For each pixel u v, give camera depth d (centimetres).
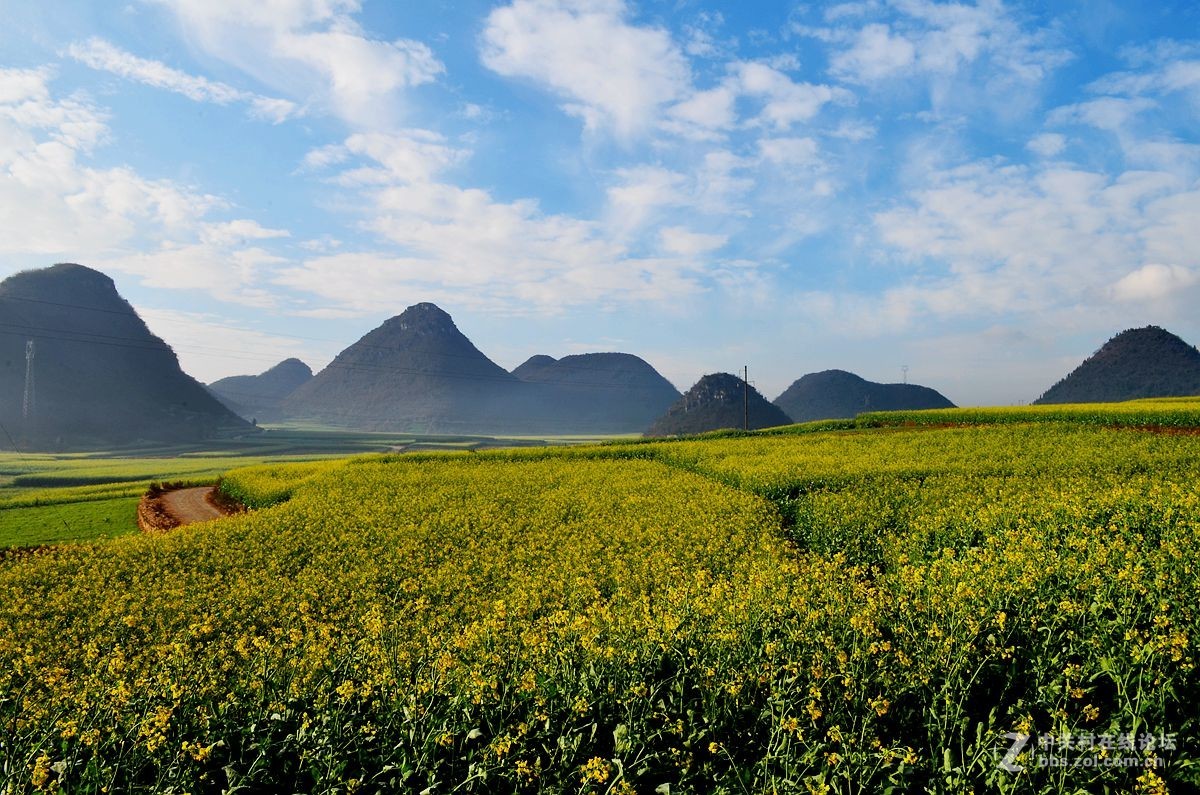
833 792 692
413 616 1800
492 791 752
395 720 855
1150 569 1180
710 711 836
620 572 1967
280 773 800
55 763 760
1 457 16075
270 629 1769
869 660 905
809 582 1356
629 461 5106
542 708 861
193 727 856
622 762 751
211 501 4859
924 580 1306
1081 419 5166
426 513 3167
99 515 4331
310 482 4531
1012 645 913
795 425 7006
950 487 2844
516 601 1711
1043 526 1900
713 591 1294
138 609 1956
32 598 2138
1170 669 771
